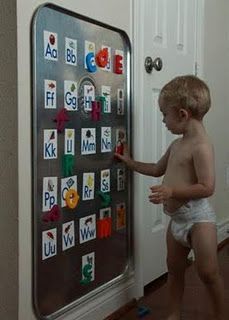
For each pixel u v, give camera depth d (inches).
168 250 67.5
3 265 54.8
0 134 53.4
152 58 80.3
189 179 61.7
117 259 74.1
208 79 105.5
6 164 53.4
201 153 59.9
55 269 60.2
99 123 67.6
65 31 59.7
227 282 85.7
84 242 65.8
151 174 70.0
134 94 75.2
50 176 58.1
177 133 63.9
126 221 75.8
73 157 62.1
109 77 69.4
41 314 57.9
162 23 83.4
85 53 63.7
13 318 54.6
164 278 88.3
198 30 98.2
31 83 53.8
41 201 56.7
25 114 53.3
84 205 65.3
